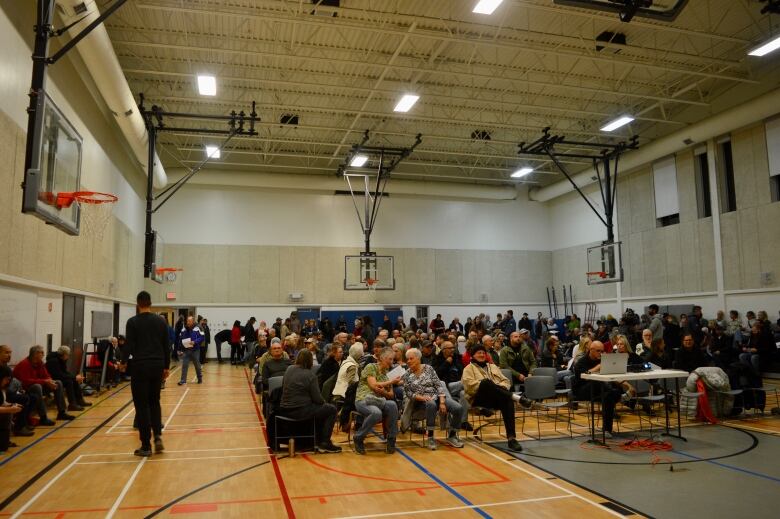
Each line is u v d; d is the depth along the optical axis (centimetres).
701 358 888
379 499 469
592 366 777
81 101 1115
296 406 634
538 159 2075
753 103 1410
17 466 577
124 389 1228
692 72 1298
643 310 1880
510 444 656
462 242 2311
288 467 578
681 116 1697
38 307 893
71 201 762
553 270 2391
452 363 909
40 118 605
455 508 445
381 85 1480
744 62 1398
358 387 669
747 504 452
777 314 1448
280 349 853
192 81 1436
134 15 1123
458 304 2275
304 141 1716
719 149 1627
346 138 1858
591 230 2155
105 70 1027
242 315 2080
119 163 1487
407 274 2236
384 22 1139
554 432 759
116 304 1484
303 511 440
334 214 2191
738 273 1552
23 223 819
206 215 2088
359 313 2172
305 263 2145
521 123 1772
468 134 1845
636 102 1630
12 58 777
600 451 642
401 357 863
